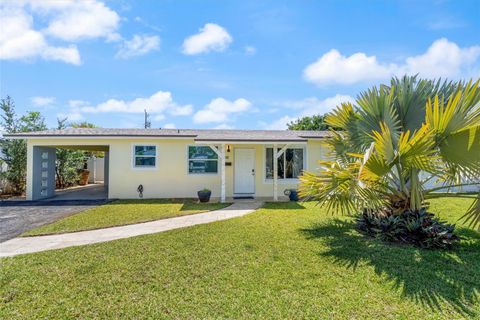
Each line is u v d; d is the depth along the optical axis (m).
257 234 6.08
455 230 6.31
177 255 4.76
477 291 3.49
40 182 11.98
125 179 12.10
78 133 11.70
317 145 13.11
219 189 12.61
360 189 4.56
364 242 5.46
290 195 11.70
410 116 5.82
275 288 3.57
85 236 6.09
